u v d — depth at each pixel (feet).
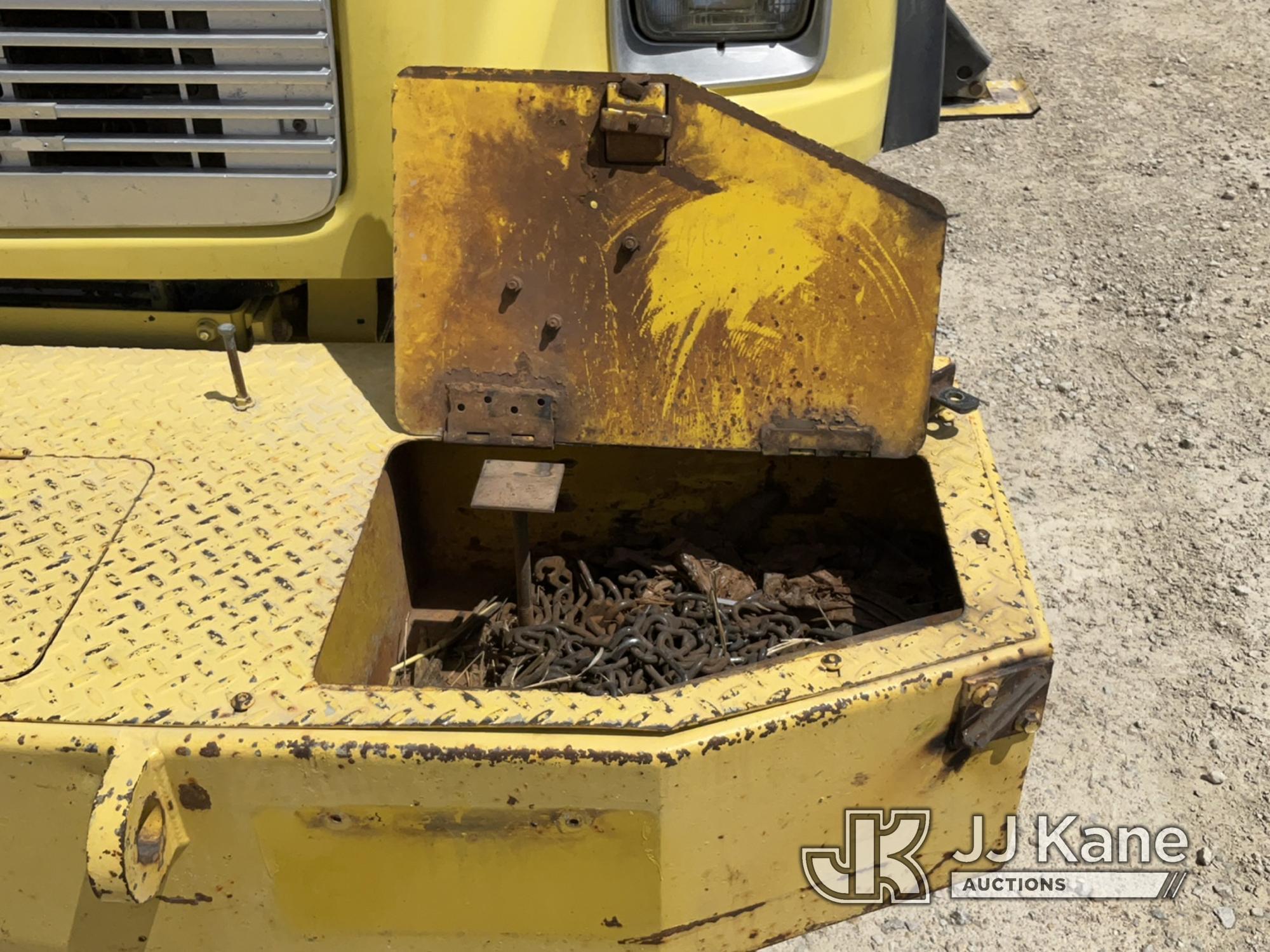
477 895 5.09
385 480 6.42
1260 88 20.10
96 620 5.07
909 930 7.75
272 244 6.35
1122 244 16.14
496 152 5.79
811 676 4.99
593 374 6.00
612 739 4.66
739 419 6.02
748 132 5.70
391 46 5.97
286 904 5.12
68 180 6.11
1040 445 12.45
